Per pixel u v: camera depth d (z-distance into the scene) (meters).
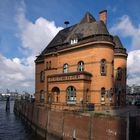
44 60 41.69
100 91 31.06
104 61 31.78
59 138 26.61
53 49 38.97
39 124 33.72
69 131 24.88
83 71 31.03
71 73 31.48
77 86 30.48
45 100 38.16
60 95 32.94
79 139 23.19
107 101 31.38
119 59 41.88
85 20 39.16
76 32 38.22
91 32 34.31
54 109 30.47
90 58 32.06
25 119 48.44
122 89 41.06
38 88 45.16
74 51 34.66
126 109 30.98
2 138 31.97
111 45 32.44
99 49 31.53
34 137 32.97
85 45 32.72
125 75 42.38
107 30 34.44
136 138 18.69
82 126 22.97
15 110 72.75
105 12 39.31
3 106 102.12
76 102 30.33
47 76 37.19
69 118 25.19
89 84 31.27
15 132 36.75
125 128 18.42
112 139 19.44
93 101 30.95
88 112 23.88
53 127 28.42
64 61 36.19
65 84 32.22
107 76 31.72
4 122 48.50
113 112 24.92
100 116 20.95
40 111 34.06
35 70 47.16
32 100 52.62
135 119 18.95
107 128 20.00
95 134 21.19
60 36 42.22
